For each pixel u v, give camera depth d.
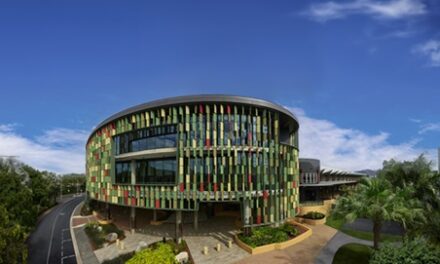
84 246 33.53
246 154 31.56
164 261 16.70
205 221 41.34
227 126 31.45
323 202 49.06
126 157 38.09
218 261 25.39
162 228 38.78
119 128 39.00
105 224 42.75
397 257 14.66
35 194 56.69
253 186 31.53
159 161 34.91
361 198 22.77
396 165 26.86
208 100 31.08
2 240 18.59
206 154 30.98
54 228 44.97
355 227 36.81
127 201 36.41
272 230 30.78
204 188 30.62
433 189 23.22
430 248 15.16
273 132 34.34
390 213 20.80
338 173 61.88
